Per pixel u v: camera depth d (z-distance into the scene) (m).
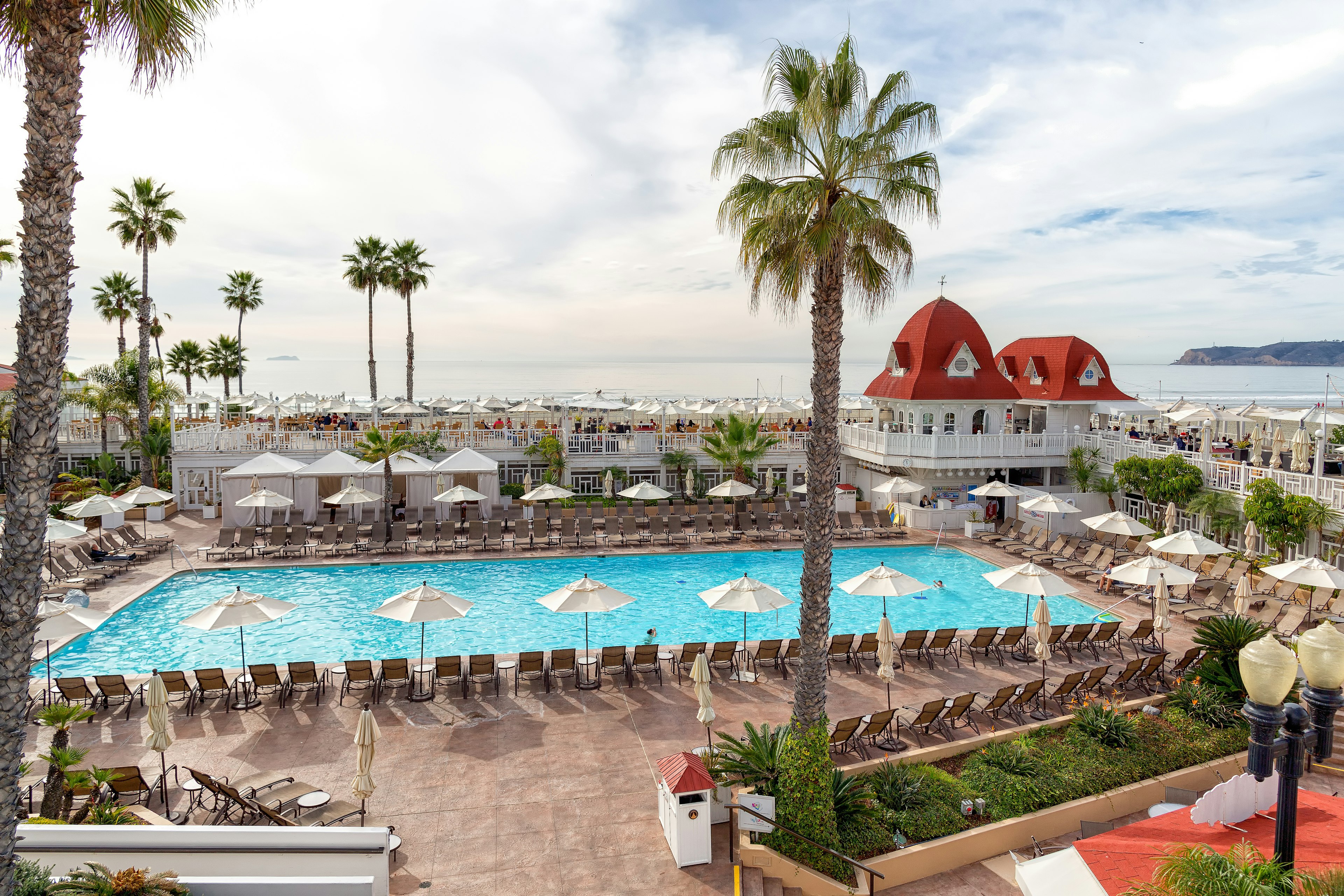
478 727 14.37
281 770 12.59
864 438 36.62
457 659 15.86
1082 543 28.00
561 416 45.25
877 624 22.34
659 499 33.34
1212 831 8.62
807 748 10.89
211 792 11.09
